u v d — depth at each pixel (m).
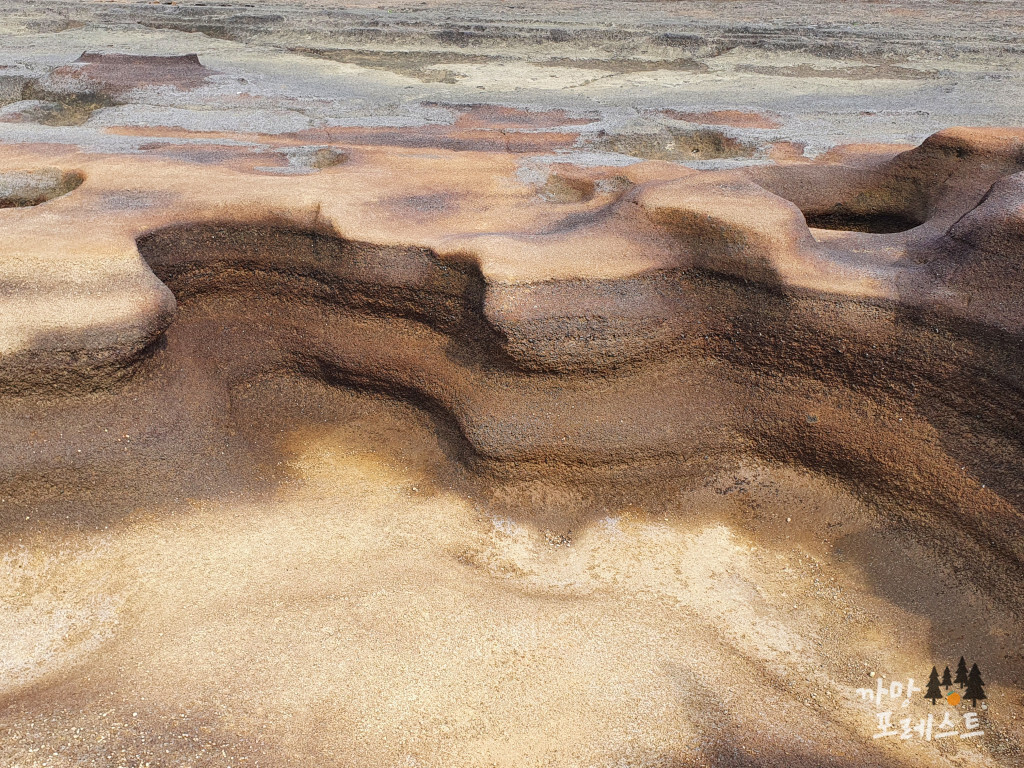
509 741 4.11
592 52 13.62
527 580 5.10
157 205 6.03
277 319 6.11
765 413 5.50
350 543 5.23
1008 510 4.77
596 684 4.38
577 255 5.51
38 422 5.07
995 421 4.86
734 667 4.57
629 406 5.49
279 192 6.12
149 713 4.04
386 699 4.23
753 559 5.29
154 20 15.13
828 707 4.40
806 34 13.81
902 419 5.17
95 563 4.99
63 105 9.81
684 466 5.55
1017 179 5.34
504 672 4.41
